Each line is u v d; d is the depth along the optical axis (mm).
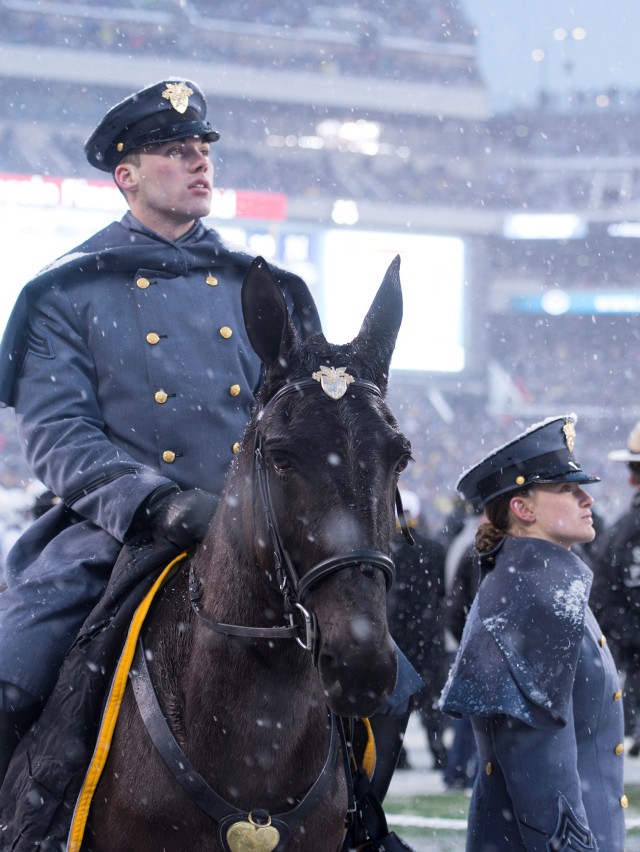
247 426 2898
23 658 3170
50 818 2982
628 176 49312
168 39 43156
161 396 3455
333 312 41969
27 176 38500
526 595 3301
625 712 8586
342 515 2463
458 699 3234
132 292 3572
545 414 45156
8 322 3445
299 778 2824
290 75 43969
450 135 46688
